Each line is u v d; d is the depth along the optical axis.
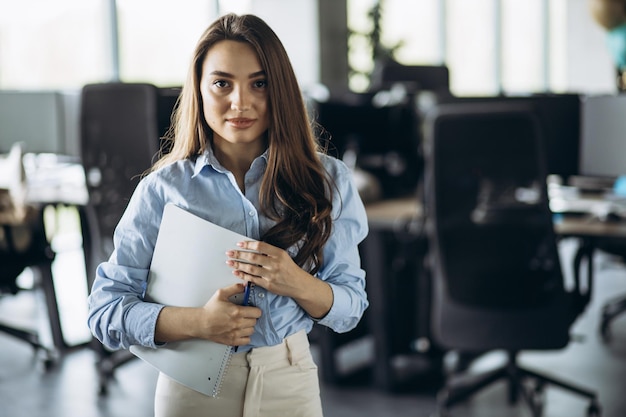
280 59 1.44
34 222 4.10
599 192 4.30
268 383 1.48
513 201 3.03
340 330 1.56
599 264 6.67
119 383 3.91
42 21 6.18
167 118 3.51
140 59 6.61
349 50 8.16
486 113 2.93
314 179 1.47
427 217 3.44
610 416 3.47
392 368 3.79
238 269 1.41
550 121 3.99
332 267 1.51
